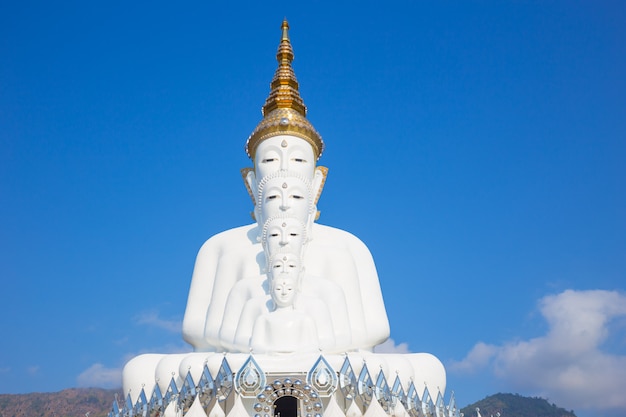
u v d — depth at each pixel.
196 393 15.12
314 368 14.83
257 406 14.64
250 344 16.39
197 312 20.39
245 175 21.39
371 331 19.64
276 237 18.14
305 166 19.66
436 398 17.75
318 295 18.34
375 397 14.74
